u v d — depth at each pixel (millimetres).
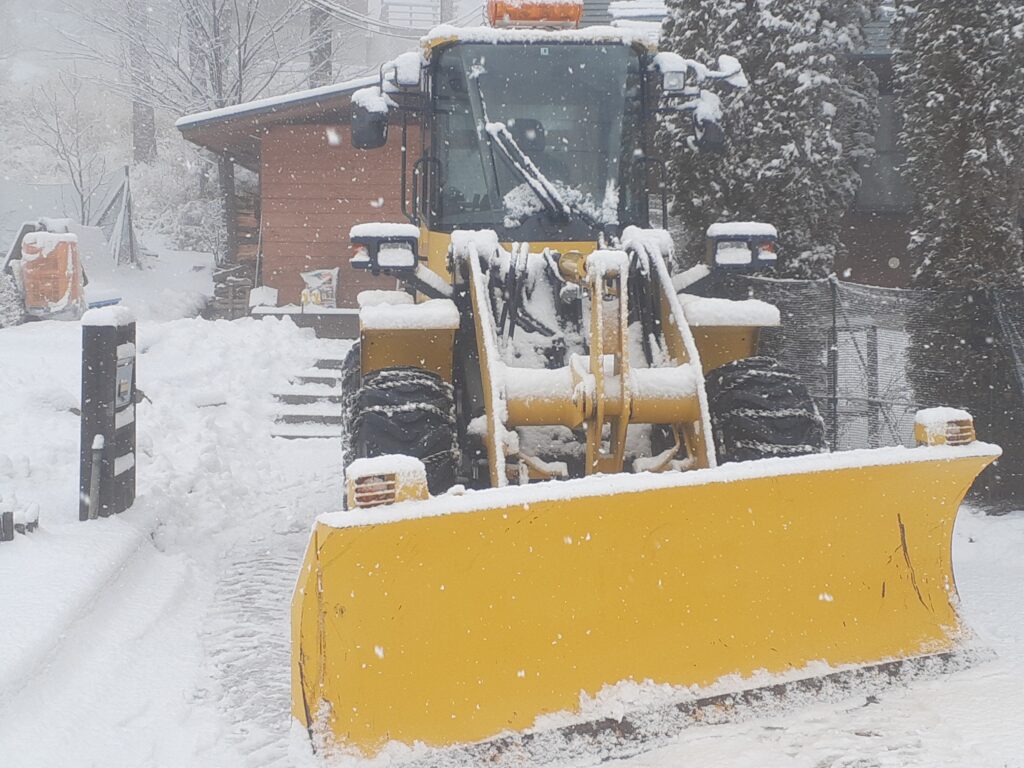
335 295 17250
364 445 4973
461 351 5699
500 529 3783
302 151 17938
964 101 8242
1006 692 4316
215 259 25828
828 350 8578
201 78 29094
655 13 15727
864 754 3850
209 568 7031
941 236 8477
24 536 6418
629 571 4059
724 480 4043
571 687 3939
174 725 4496
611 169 6309
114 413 7102
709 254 5988
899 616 4531
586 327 5512
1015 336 7910
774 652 4266
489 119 6227
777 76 9250
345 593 3643
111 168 35812
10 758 4059
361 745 3625
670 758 3848
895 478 4375
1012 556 6672
